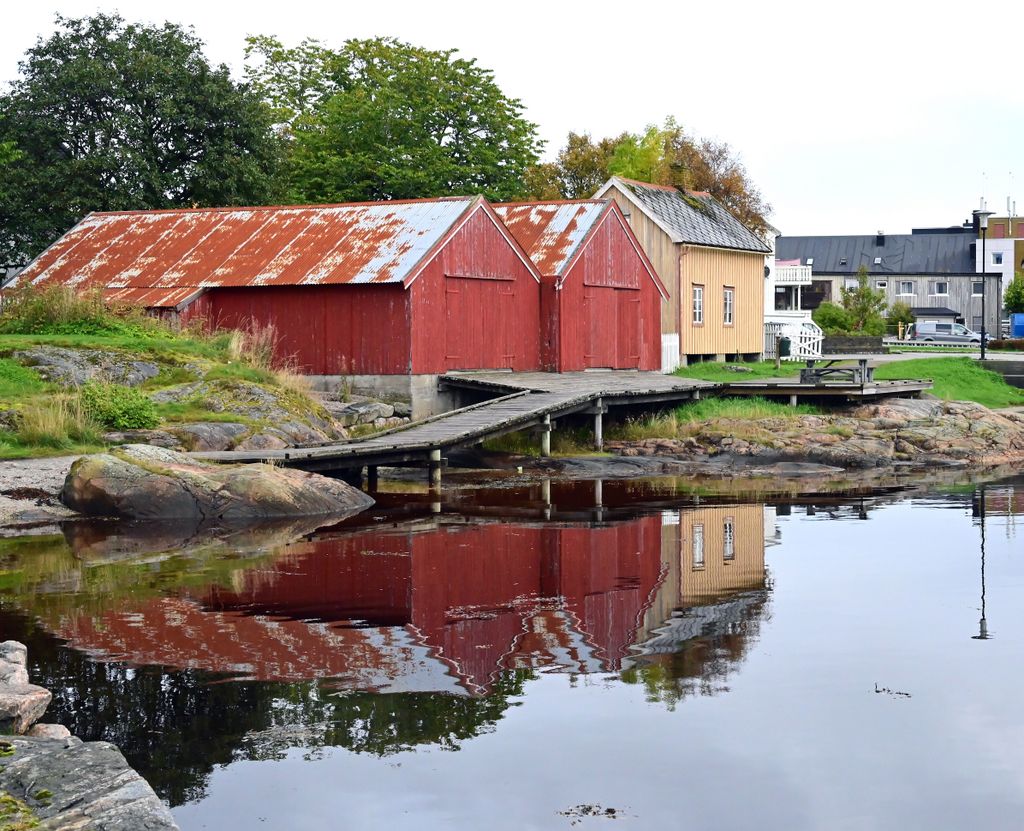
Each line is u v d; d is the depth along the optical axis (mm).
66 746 8586
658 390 32188
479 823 8695
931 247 95250
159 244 35438
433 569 16938
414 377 31172
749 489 25875
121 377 26953
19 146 42062
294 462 22938
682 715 10773
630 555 18094
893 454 30766
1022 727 10539
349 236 33281
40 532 19766
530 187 65750
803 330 51562
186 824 8664
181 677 11734
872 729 10469
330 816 8781
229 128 44031
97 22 43344
